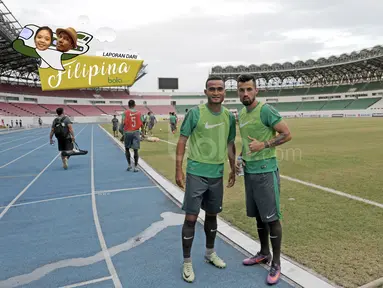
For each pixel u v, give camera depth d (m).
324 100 74.62
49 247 3.40
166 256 3.13
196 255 3.13
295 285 2.49
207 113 2.70
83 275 2.78
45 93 63.00
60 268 2.92
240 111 2.86
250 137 2.67
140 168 8.57
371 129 21.30
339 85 76.06
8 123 46.69
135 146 7.89
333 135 17.19
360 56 63.75
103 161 10.06
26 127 45.62
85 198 5.48
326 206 4.52
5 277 2.78
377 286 2.37
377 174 6.63
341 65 67.88
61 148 8.53
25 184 6.77
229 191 5.66
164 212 4.59
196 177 2.73
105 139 19.56
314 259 2.87
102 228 3.97
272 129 2.67
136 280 2.67
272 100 80.44
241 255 3.09
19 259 3.13
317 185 5.84
